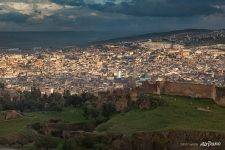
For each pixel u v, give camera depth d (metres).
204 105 179.38
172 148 147.00
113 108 199.62
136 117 170.50
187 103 179.50
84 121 197.88
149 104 178.75
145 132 151.88
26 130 198.62
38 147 184.12
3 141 192.50
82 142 165.00
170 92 192.62
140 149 150.00
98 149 157.62
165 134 149.00
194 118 162.25
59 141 186.38
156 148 148.50
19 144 190.12
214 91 185.38
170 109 170.75
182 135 147.38
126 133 156.00
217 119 161.50
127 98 196.50
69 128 193.75
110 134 160.00
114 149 153.75
